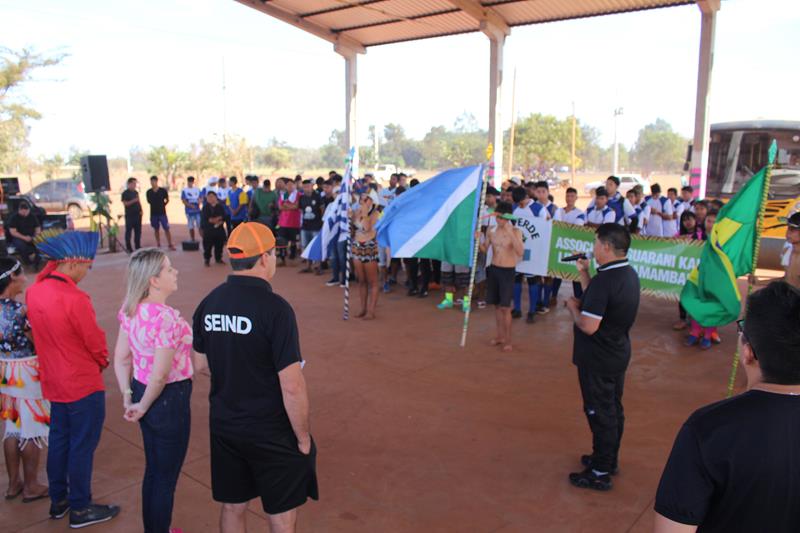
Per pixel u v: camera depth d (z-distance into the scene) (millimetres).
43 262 13281
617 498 4082
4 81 30328
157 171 46938
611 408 4148
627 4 15039
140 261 3182
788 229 5949
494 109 17281
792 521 1571
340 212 9133
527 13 16344
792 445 1561
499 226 7391
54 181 25922
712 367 6891
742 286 11547
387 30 19828
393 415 5488
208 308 2875
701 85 13750
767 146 15211
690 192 11461
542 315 9344
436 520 3816
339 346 7633
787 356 1580
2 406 3982
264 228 2936
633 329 8555
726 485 1589
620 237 3957
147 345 3164
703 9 13336
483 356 7227
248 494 2980
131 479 4348
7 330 3836
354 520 3812
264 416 2801
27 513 3910
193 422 5336
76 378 3592
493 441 4957
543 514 3887
